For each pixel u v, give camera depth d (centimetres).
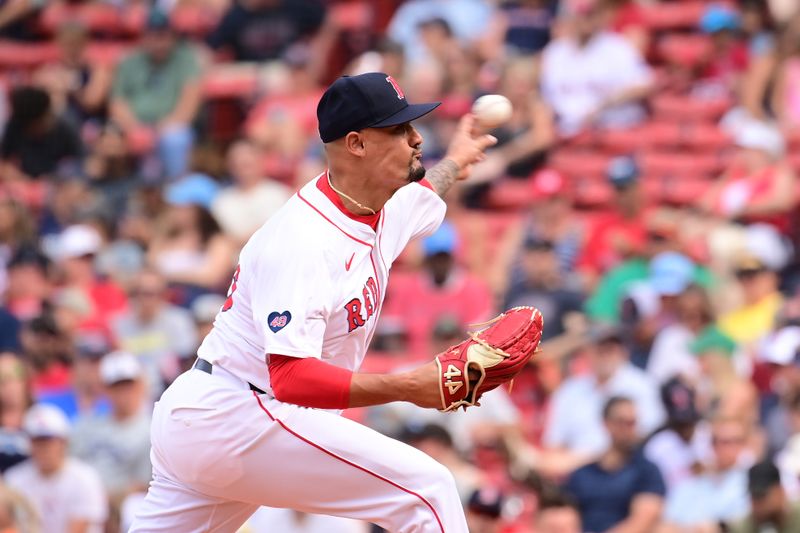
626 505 2945
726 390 3266
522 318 1541
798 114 4462
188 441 1576
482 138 1844
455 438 3030
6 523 2788
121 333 3709
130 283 4100
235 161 4294
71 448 3173
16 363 3253
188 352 3525
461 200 4325
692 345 3341
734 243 3884
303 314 1493
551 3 4997
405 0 5256
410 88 4484
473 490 2769
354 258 1554
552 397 3391
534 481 2797
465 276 3638
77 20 5628
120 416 3170
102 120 5350
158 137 4859
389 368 3419
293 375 1488
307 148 4719
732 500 2897
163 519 1656
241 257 1593
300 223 1537
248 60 5347
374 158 1541
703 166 4497
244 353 1562
